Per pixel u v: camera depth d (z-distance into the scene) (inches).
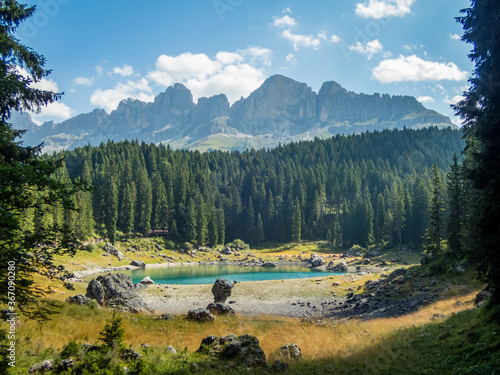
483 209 527.5
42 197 344.2
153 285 2297.0
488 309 579.8
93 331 778.8
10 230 292.8
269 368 520.7
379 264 3836.1
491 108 573.9
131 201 5000.0
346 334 866.1
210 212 5580.7
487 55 598.5
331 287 2044.8
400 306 1349.7
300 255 4926.2
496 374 392.5
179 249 5014.8
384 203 5196.9
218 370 477.7
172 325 999.6
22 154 522.6
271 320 1289.4
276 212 6195.9
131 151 7288.4
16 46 574.2
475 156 562.9
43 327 705.0
